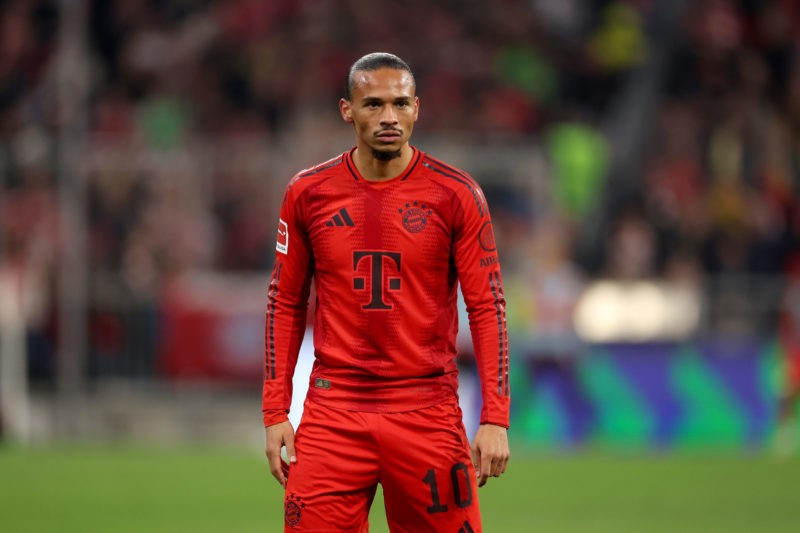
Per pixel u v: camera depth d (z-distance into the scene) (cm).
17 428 4344
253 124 5491
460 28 5894
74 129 4781
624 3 5984
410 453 1416
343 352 1427
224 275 4494
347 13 5703
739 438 4184
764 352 4238
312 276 1494
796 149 5881
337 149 4756
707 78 5947
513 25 5941
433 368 1427
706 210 5350
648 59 5797
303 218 1438
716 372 4209
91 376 4431
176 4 5675
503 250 4444
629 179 5366
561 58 5969
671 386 4200
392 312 1415
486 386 1417
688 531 2603
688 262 5112
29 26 5550
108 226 4547
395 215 1413
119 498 3048
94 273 4450
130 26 5591
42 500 3009
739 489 3225
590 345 4238
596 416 4194
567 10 6059
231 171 4597
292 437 1449
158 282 4475
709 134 5734
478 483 1470
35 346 4391
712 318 4497
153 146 5050
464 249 1424
